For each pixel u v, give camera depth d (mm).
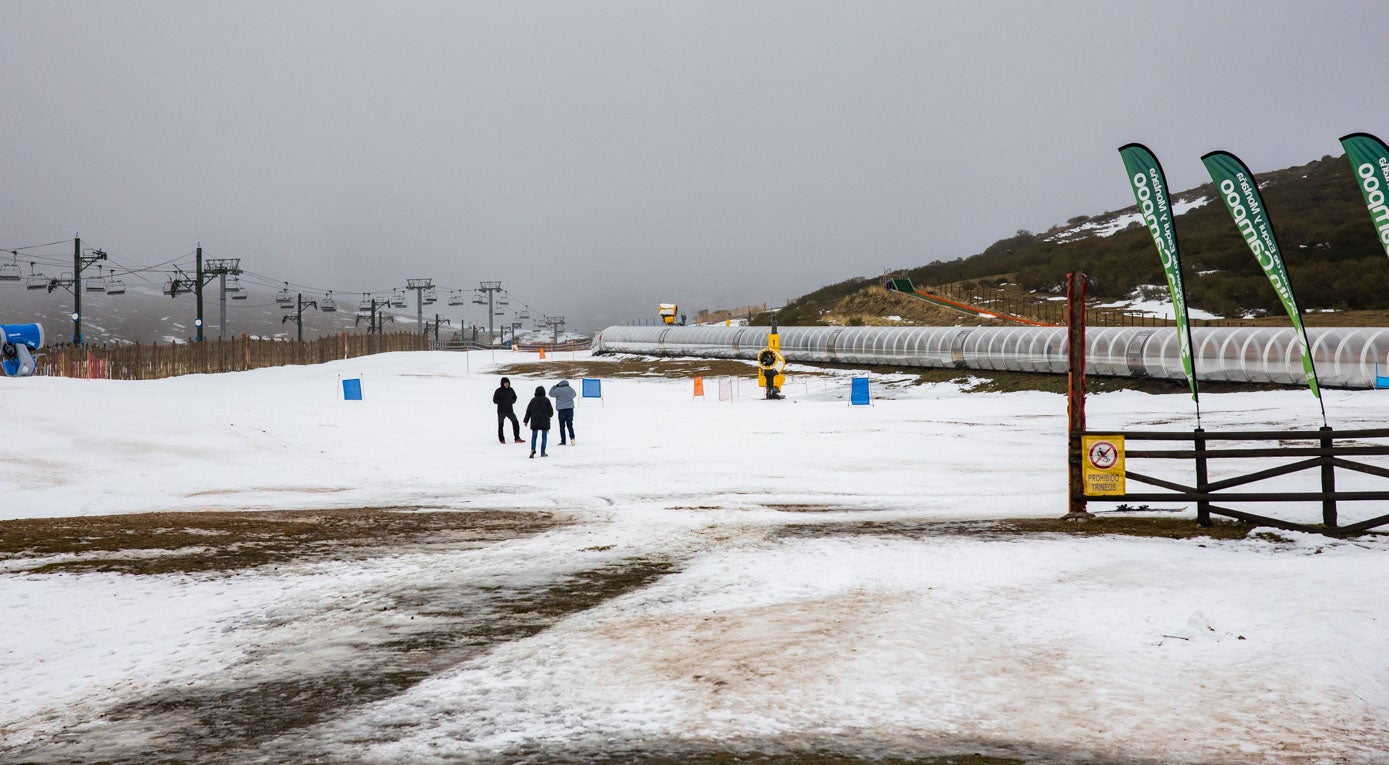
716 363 68188
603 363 72000
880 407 38312
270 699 5648
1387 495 10805
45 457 20391
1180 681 5738
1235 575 8492
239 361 69375
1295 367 34125
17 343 45469
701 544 10961
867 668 6039
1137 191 12039
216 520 13383
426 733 5012
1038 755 4594
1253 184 11258
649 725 5074
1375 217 10102
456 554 10562
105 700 5684
